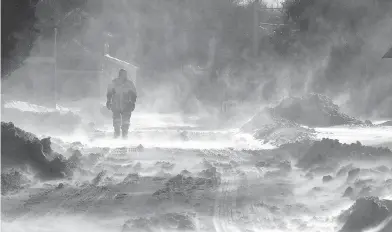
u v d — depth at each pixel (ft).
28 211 51.67
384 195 56.13
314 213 50.24
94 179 71.72
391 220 41.32
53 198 58.75
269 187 65.46
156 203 54.95
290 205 52.80
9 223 47.03
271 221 47.26
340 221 43.93
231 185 67.62
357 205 43.45
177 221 45.57
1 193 61.72
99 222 47.14
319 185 68.59
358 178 66.54
